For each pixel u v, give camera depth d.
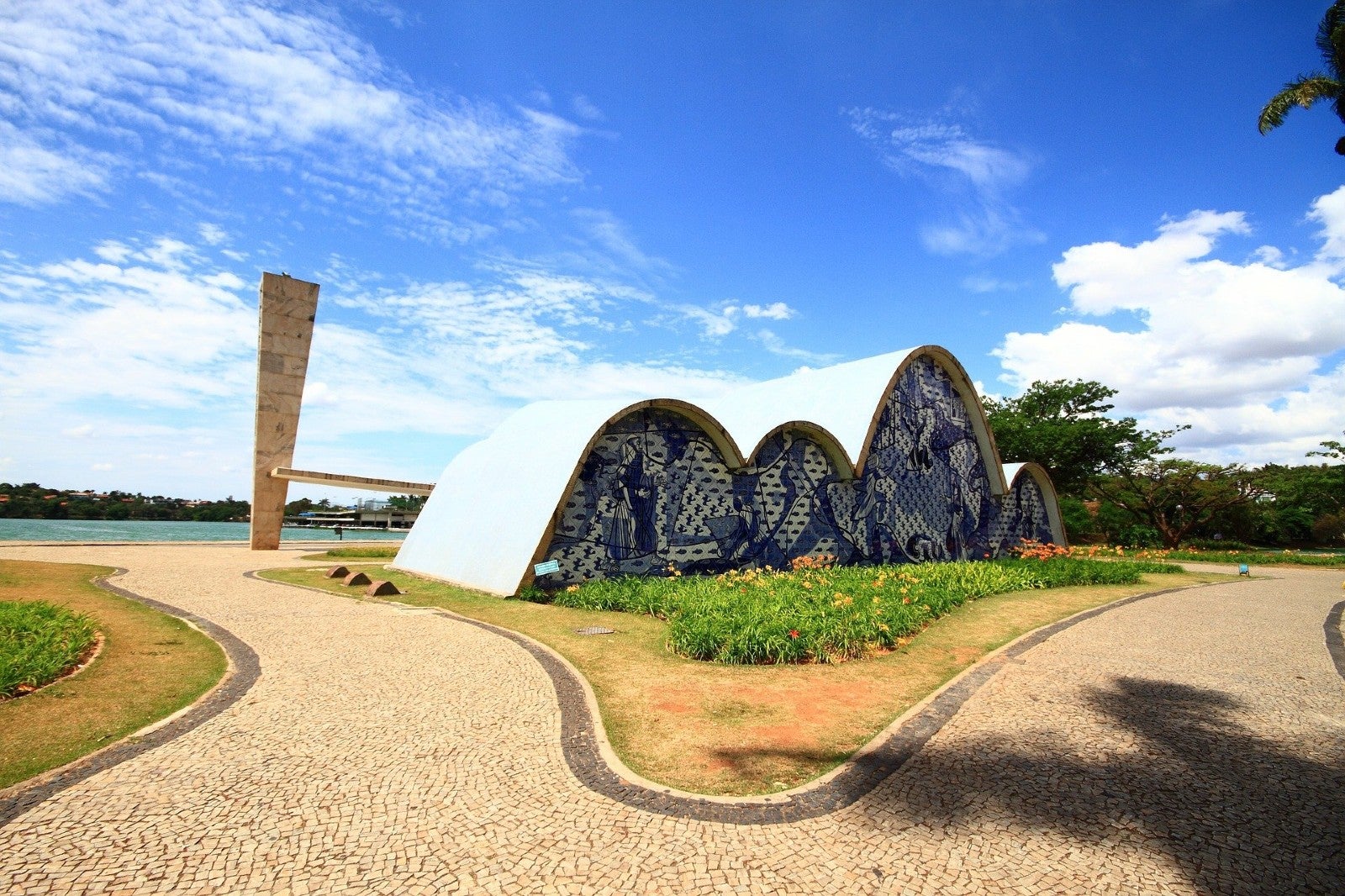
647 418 15.49
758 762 5.23
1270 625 11.45
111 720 5.89
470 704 6.55
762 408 21.67
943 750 5.52
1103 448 37.38
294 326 25.28
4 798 4.45
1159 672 8.05
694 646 8.53
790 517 17.66
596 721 6.08
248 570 17.41
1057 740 5.77
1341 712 6.62
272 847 3.91
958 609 12.32
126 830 4.06
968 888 3.62
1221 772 5.15
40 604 9.96
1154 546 36.72
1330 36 16.05
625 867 3.76
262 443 24.91
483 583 14.23
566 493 13.88
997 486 23.70
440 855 3.86
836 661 8.34
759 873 3.72
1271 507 43.47
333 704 6.46
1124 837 4.16
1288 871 3.80
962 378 22.59
